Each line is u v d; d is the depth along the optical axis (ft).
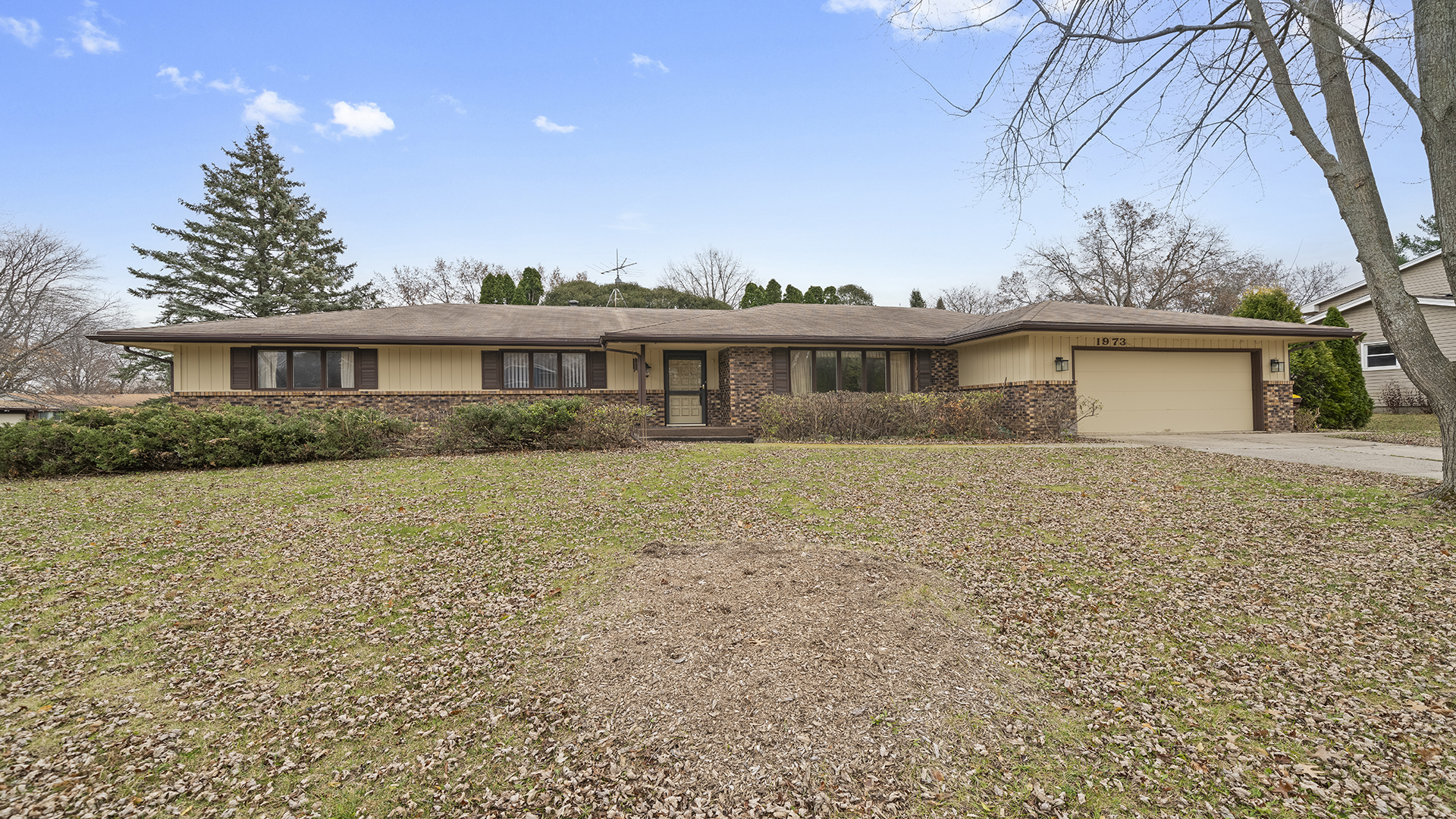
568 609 14.76
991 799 8.61
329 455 35.60
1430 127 20.17
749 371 50.31
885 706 10.38
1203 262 106.01
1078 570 16.87
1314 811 8.23
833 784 8.86
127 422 33.86
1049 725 10.20
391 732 10.43
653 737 9.87
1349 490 24.84
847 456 34.81
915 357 55.52
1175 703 10.79
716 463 32.35
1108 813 8.32
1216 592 15.34
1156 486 26.53
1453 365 22.13
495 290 92.58
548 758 9.62
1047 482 27.48
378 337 46.21
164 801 8.80
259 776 9.38
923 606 14.10
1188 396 50.80
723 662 11.57
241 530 21.16
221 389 45.73
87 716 10.86
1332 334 50.67
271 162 106.93
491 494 25.70
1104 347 48.83
